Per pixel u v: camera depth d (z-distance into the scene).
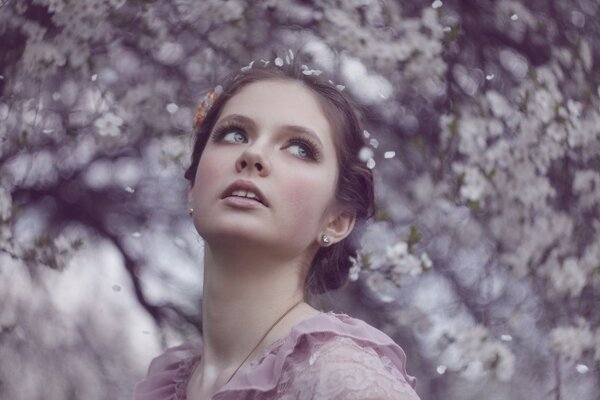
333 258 1.85
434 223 4.76
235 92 1.81
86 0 4.53
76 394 5.00
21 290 4.83
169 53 4.67
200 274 5.04
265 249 1.59
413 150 4.72
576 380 4.89
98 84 4.63
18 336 4.86
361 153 1.77
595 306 4.90
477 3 4.73
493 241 4.81
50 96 4.62
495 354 4.60
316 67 4.53
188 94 4.70
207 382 1.64
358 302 4.62
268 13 4.64
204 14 4.63
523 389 4.90
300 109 1.69
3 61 4.57
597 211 4.86
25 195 4.71
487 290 4.84
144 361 5.11
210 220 1.59
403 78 4.63
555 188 4.83
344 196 1.74
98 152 4.75
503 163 4.70
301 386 1.43
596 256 4.88
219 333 1.64
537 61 4.78
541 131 4.73
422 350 4.75
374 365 1.44
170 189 4.88
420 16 4.68
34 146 4.67
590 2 4.91
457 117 4.68
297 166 1.64
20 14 4.54
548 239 4.82
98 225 4.86
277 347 1.53
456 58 4.73
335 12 4.60
